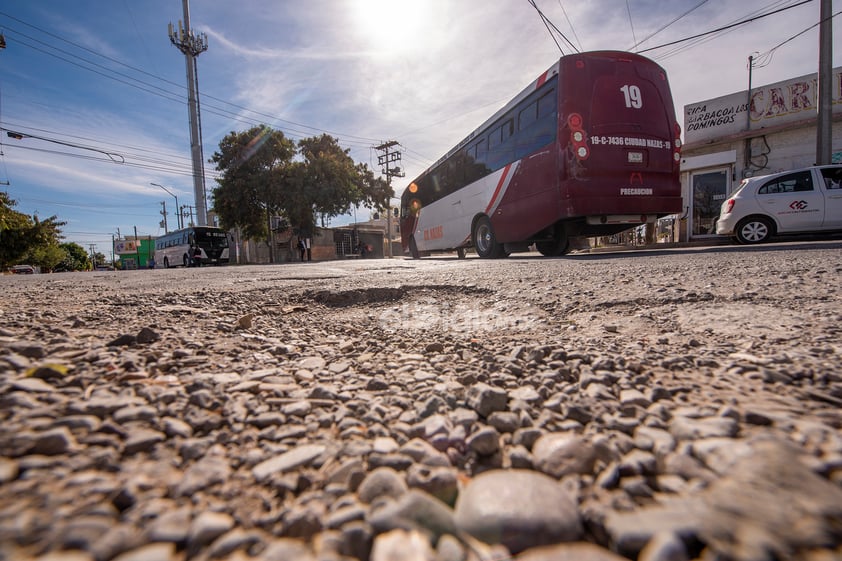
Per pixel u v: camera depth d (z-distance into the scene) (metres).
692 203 14.60
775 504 0.55
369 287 3.45
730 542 0.49
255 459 0.77
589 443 0.82
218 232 27.91
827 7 9.76
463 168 10.41
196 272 7.84
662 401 1.00
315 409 1.03
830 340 1.42
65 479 0.67
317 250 36.03
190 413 0.98
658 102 6.52
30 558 0.50
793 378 1.12
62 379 1.15
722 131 13.80
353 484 0.69
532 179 7.33
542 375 1.24
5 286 4.82
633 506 0.61
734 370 1.20
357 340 1.89
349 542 0.55
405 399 1.09
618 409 0.97
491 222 8.99
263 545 0.55
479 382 1.23
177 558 0.53
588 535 0.58
